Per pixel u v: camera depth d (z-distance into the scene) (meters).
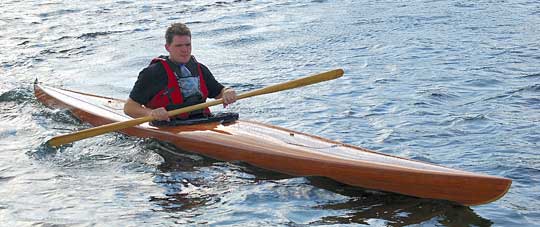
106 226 4.75
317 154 5.57
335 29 13.34
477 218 4.77
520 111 7.59
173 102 6.35
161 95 6.33
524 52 10.70
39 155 6.31
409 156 6.21
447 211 4.87
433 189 4.96
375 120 7.46
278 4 16.81
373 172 5.19
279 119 7.65
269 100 8.50
